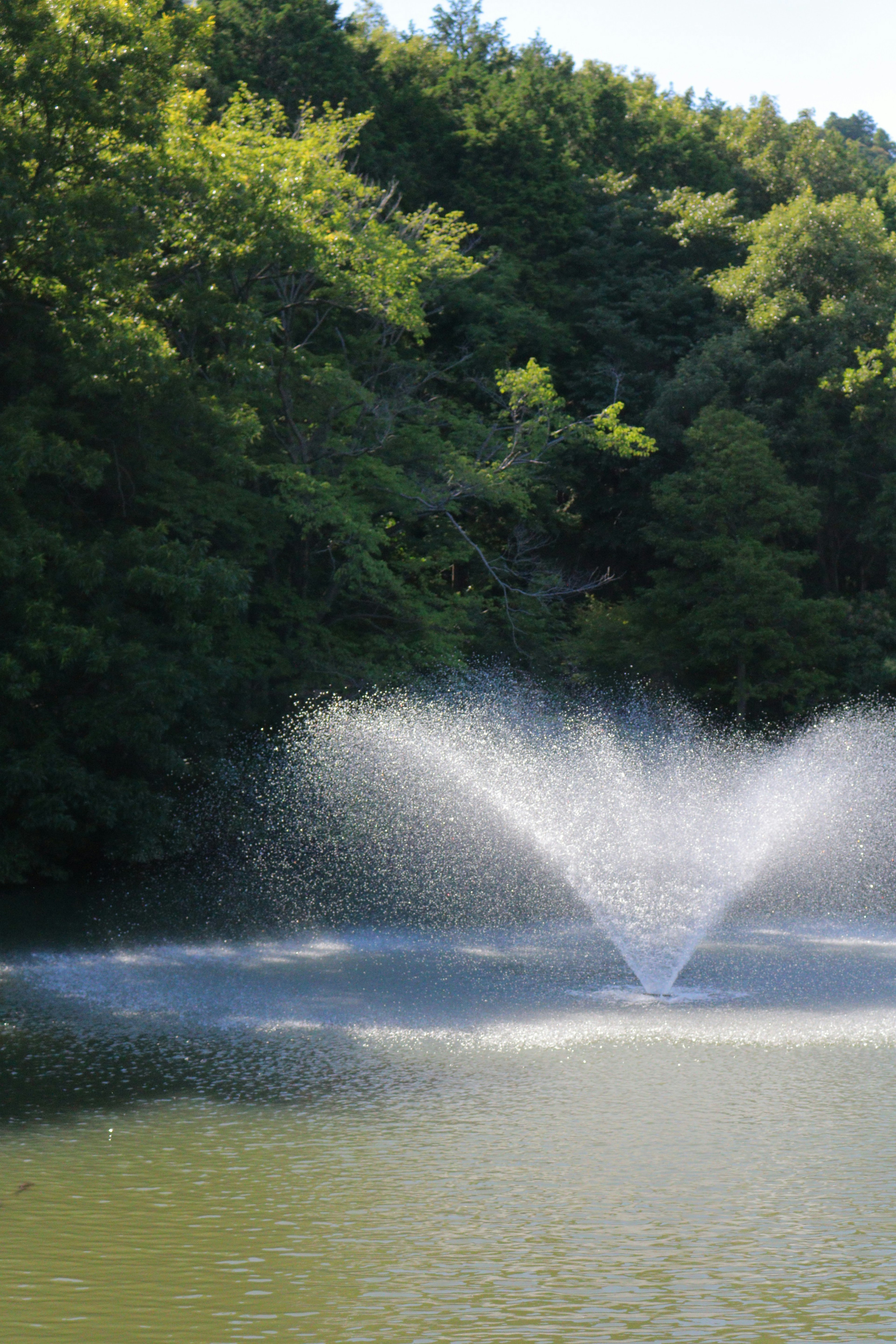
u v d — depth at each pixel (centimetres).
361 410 4062
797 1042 1498
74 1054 1437
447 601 4294
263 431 3728
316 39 5228
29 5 2911
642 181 6475
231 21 5194
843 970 2014
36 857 3209
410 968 2041
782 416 5234
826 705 4781
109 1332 733
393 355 4425
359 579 3959
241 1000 1758
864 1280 809
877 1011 1688
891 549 5003
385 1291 793
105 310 3150
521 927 2553
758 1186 992
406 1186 990
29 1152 1074
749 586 4647
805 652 4747
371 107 5309
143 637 3278
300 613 3919
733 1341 723
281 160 3472
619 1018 1642
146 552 3136
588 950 2230
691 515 4841
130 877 3366
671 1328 742
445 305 4956
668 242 5878
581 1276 816
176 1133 1130
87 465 3075
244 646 3762
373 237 3834
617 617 4997
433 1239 880
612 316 5419
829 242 5428
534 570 5041
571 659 4806
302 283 3866
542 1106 1221
